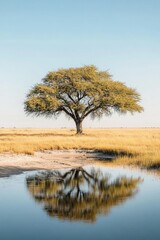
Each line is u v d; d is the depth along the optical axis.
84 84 54.44
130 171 19.58
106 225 9.72
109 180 16.78
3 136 48.84
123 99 55.53
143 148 28.58
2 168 20.23
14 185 15.44
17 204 11.98
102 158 26.11
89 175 18.33
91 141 36.16
